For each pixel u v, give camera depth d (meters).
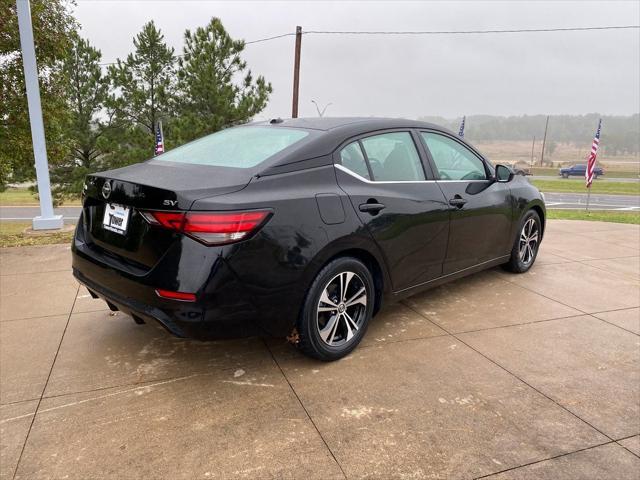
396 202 3.04
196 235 2.24
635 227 7.85
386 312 3.71
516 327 3.48
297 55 19.42
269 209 2.39
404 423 2.32
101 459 2.04
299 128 3.05
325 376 2.74
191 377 2.71
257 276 2.37
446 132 3.74
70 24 7.68
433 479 1.96
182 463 2.02
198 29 16.31
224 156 2.85
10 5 6.69
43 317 3.52
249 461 2.04
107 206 2.69
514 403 2.51
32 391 2.54
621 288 4.41
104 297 2.69
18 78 7.15
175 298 2.27
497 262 4.32
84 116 19.44
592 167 16.05
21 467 1.98
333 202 2.67
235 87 16.59
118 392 2.54
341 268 2.75
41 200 6.86
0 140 7.25
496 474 1.99
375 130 3.15
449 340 3.24
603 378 2.79
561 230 7.47
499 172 4.07
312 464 2.03
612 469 2.04
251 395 2.54
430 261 3.42
